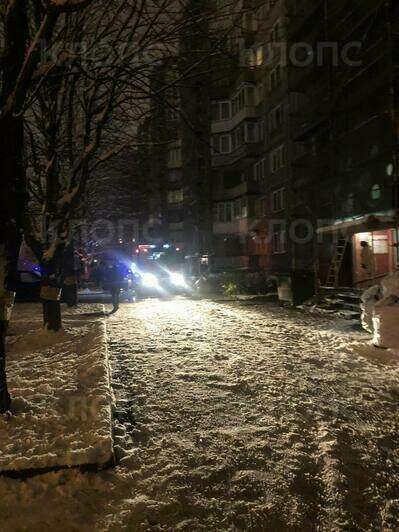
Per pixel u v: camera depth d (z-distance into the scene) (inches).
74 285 620.7
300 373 279.0
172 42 298.4
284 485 162.6
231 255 1649.9
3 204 191.2
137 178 935.0
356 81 786.8
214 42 310.5
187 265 1565.0
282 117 1198.9
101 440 166.2
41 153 460.1
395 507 164.2
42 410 195.6
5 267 193.2
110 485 150.8
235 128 1514.5
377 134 713.6
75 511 138.9
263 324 456.8
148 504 144.3
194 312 566.9
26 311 601.3
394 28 682.8
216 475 163.9
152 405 219.9
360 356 324.8
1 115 187.5
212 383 252.4
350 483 170.1
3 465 150.6
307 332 412.2
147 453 175.0
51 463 153.7
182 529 137.9
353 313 523.5
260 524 144.9
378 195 713.6
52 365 273.3
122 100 325.7
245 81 1398.9
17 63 198.5
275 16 1047.6
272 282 908.6
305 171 1074.7
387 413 231.0
